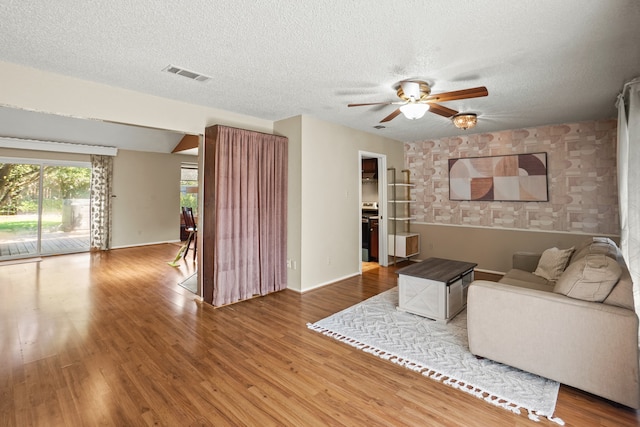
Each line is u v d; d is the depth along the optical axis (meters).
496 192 5.12
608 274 1.95
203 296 3.80
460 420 1.78
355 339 2.79
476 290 2.36
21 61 2.50
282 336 2.85
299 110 3.91
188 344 2.68
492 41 2.16
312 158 4.27
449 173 5.62
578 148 4.45
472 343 2.39
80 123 5.86
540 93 3.22
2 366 2.30
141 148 7.56
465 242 5.47
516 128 4.87
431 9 1.79
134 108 3.20
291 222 4.28
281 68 2.64
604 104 3.58
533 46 2.23
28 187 6.22
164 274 5.06
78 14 1.86
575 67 2.58
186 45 2.25
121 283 4.54
